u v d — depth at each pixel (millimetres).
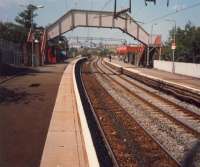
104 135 14047
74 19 67562
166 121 16906
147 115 18438
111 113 19125
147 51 71625
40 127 13141
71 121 14258
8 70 40562
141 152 11828
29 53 60906
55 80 32938
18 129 12805
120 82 39562
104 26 67750
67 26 68125
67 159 9523
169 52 78875
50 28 68812
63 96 21828
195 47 73188
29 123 13812
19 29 87812
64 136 11867
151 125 15977
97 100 24375
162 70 62562
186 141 13219
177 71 54594
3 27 86625
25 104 18438
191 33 74312
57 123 13867
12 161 9289
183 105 22375
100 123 16469
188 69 50219
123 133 14523
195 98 23312
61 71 47500
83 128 12289
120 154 11602
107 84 36969
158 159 11094
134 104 22391
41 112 16188
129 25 68125
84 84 35594
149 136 13867
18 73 39531
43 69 50500
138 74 47844
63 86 27828
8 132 12352
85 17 67625
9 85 27047
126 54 105000
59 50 91812
